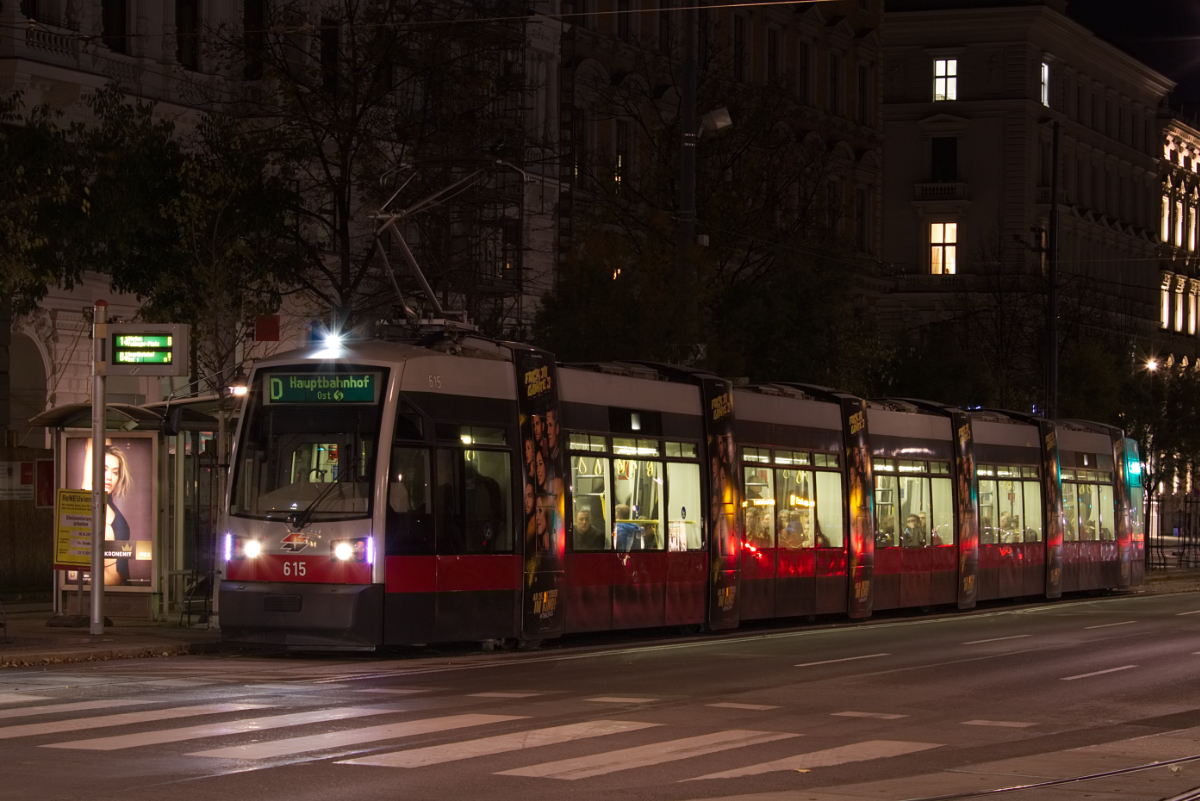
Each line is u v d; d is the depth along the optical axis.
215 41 35.75
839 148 65.44
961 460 35.12
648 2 53.22
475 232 39.94
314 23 35.41
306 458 20.77
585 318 33.06
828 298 39.75
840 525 30.47
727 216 39.91
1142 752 13.92
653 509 25.20
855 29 67.88
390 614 20.23
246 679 17.88
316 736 13.46
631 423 24.88
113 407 24.20
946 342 53.47
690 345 33.25
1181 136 105.31
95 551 22.34
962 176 84.19
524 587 22.12
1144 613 33.88
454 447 21.27
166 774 11.59
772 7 60.91
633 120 51.81
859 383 41.53
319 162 35.78
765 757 13.12
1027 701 17.47
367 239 36.91
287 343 37.22
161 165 28.88
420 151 34.41
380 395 20.64
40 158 25.98
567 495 23.36
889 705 16.84
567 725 14.52
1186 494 69.81
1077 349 61.22
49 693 16.30
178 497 24.48
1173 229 104.12
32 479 31.44
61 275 27.58
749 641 24.94
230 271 28.23
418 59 34.66
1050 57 85.81
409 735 13.62
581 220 42.81
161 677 18.00
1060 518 40.00
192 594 24.00
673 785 11.74
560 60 47.22
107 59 33.69
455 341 21.86
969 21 83.31
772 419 28.62
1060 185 87.38
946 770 12.73
